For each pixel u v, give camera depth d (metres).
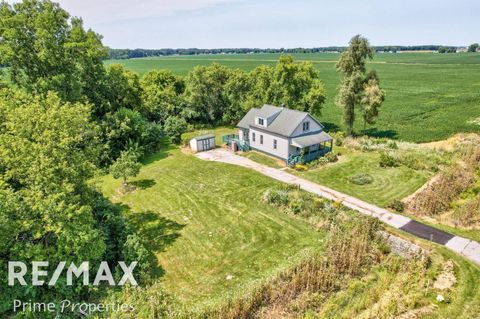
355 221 19.48
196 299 14.77
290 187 25.67
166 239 19.83
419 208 21.83
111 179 30.02
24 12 31.31
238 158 34.28
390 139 39.44
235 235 20.03
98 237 15.18
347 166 30.66
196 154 36.16
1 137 15.43
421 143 38.28
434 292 14.06
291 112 34.00
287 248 18.47
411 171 28.53
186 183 28.23
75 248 14.13
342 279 15.45
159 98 46.94
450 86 81.81
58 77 30.75
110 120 35.25
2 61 29.84
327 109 59.53
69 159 16.41
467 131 41.34
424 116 51.59
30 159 15.05
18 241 14.24
